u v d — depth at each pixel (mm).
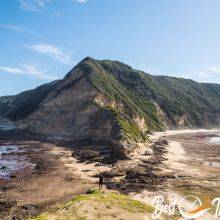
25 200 42312
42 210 38438
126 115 112875
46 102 130625
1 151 83750
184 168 61875
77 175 56156
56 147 90875
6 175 57031
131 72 187500
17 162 69062
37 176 55812
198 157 77125
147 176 53719
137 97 163375
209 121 194250
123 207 27750
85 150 80750
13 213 37594
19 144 96625
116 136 77312
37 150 85188
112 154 72312
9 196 44188
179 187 47500
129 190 45562
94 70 138875
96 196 29812
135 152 74188
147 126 139375
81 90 122438
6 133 121438
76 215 24734
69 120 114438
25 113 146000
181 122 173375
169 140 113062
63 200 42188
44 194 45031
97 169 60812
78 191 46219
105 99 119250
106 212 25859
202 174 57000
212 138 131000
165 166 62625
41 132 116062
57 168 62312
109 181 51469
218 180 52500
